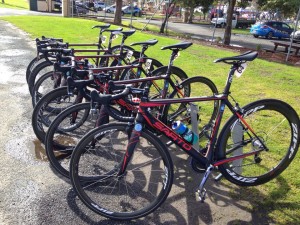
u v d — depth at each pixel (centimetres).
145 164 293
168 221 234
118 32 446
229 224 234
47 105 306
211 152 258
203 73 655
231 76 252
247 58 240
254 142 271
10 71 590
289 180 288
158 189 269
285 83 622
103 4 3238
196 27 2586
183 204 253
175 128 247
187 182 282
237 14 3222
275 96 525
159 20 3025
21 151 316
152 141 226
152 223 232
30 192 256
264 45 1639
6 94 467
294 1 1375
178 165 308
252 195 266
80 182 242
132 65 372
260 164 305
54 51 373
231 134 260
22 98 455
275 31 2173
